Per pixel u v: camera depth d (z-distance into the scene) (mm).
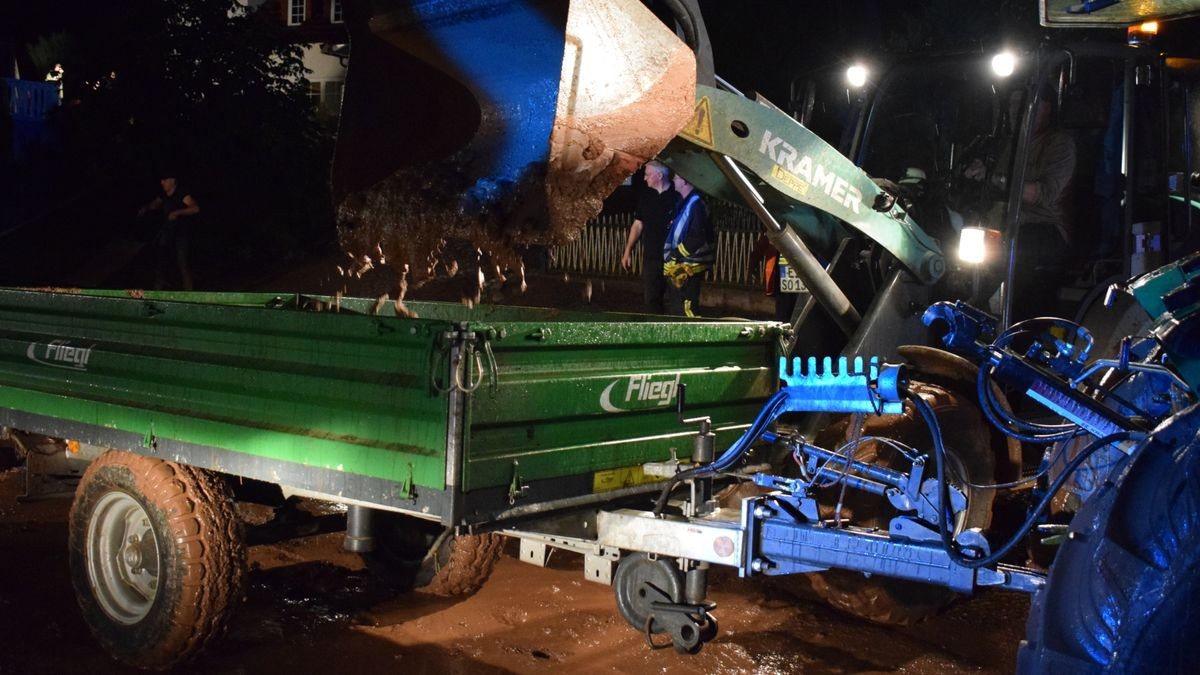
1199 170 7125
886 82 7273
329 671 4641
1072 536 3045
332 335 4160
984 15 15773
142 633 4559
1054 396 3668
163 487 4504
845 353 6156
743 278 15148
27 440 5496
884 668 4840
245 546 4633
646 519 4117
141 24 18594
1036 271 6770
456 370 3740
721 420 4957
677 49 4660
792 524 3914
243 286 16859
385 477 3957
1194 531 2725
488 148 4582
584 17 4414
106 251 18344
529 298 15227
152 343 4859
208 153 18266
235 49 18766
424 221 4652
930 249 6207
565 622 5238
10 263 17641
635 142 4598
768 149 5555
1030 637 3039
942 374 5777
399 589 5609
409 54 4973
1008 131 6770
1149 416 3670
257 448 4367
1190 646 2662
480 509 3850
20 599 5355
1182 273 3189
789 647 5031
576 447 4203
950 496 3842
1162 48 6613
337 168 4902
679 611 4023
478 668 4695
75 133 19078
